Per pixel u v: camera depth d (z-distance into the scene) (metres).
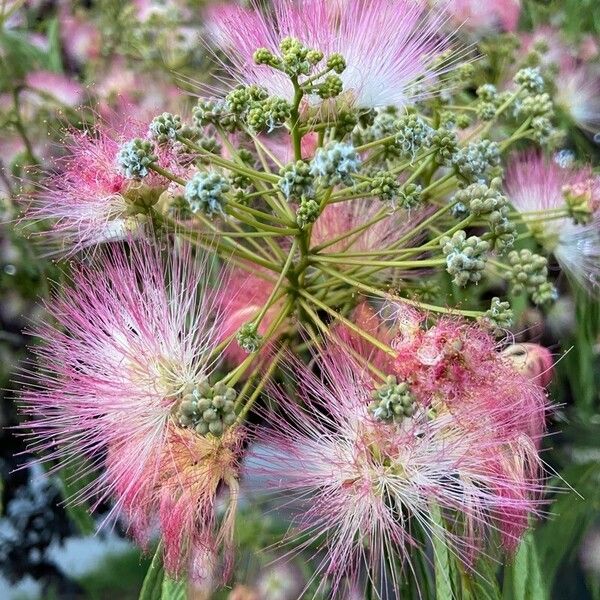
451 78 0.20
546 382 0.17
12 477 0.21
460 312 0.15
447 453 0.15
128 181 0.16
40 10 0.27
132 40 0.24
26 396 0.17
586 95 0.24
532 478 0.16
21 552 0.21
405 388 0.14
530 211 0.20
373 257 0.17
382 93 0.17
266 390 0.15
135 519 0.16
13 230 0.20
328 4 0.17
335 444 0.15
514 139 0.20
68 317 0.16
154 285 0.16
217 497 0.16
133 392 0.15
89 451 0.16
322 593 0.16
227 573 0.16
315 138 0.19
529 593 0.17
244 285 0.17
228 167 0.16
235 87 0.18
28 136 0.23
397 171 0.17
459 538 0.15
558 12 0.26
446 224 0.19
